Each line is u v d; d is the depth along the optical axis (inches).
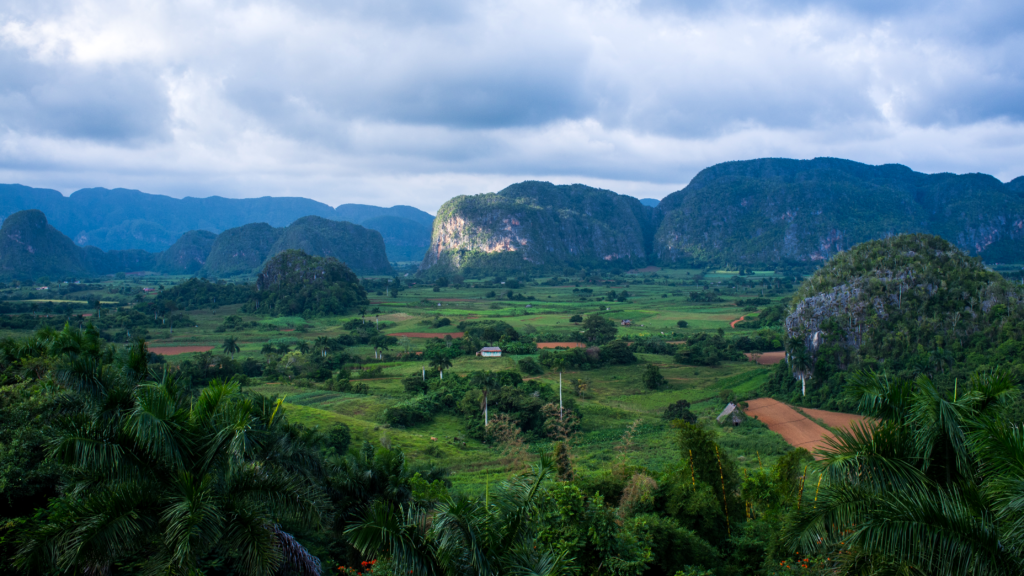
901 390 386.6
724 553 619.8
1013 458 301.7
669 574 560.1
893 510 309.6
